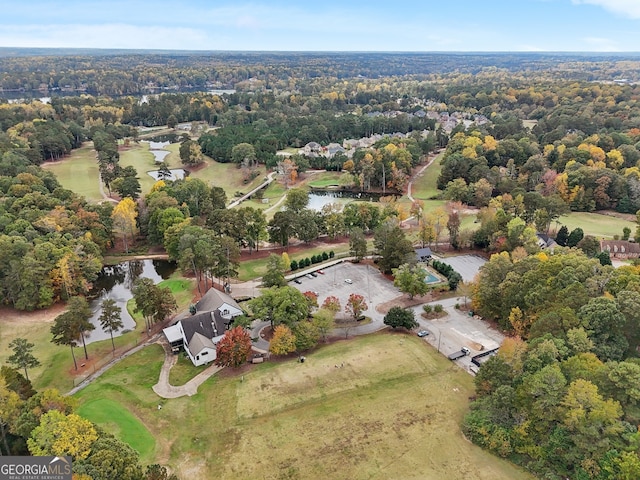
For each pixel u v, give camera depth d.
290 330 76.25
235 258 104.31
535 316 73.38
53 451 44.53
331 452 56.09
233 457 55.69
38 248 95.62
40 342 82.50
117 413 62.62
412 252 106.06
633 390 51.66
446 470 53.44
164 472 48.69
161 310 84.25
